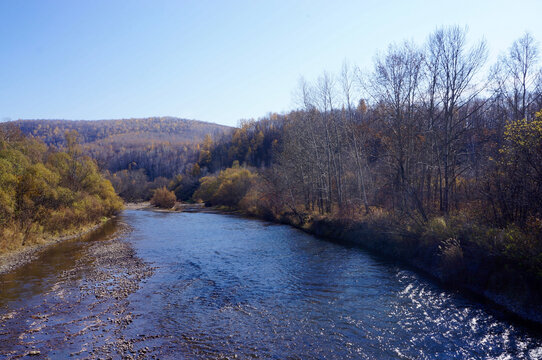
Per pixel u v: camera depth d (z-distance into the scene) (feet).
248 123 558.15
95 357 31.76
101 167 217.77
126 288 53.06
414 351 31.86
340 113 120.57
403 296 46.55
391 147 86.38
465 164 78.95
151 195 387.55
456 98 70.59
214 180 301.22
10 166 101.76
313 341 34.32
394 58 81.05
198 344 34.12
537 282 38.65
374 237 80.74
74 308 44.57
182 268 65.82
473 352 31.40
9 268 66.44
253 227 129.59
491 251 46.65
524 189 45.62
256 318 40.50
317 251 78.74
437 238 59.77
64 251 83.92
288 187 144.05
